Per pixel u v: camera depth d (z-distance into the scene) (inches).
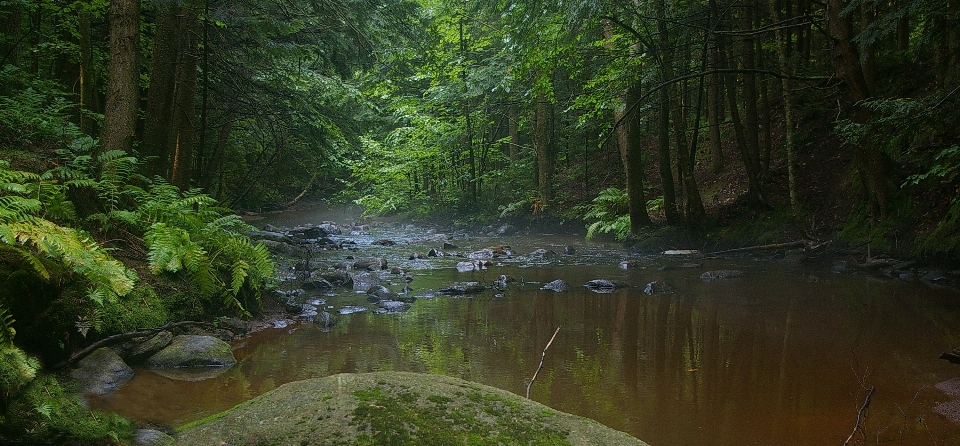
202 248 245.9
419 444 74.5
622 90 560.1
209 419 90.2
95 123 453.4
